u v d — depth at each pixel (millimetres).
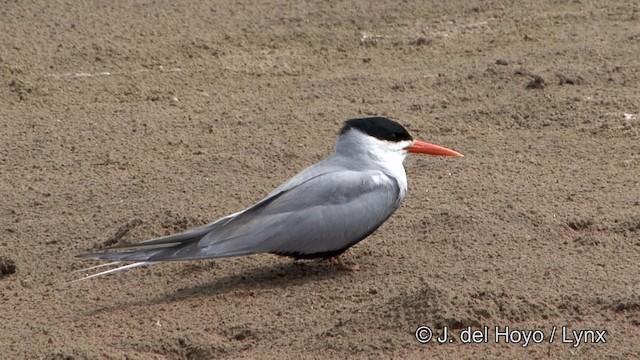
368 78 19141
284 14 22047
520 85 18453
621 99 17547
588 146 15977
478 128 16953
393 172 12375
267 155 16016
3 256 12836
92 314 11484
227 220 11719
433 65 19719
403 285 11672
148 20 21453
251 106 18062
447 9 22406
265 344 10633
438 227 13180
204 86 18906
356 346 10344
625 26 21297
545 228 13047
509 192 14289
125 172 15555
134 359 10352
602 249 12453
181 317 11250
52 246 13336
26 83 18703
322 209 11852
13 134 16922
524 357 10102
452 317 10523
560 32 21094
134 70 19438
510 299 10977
